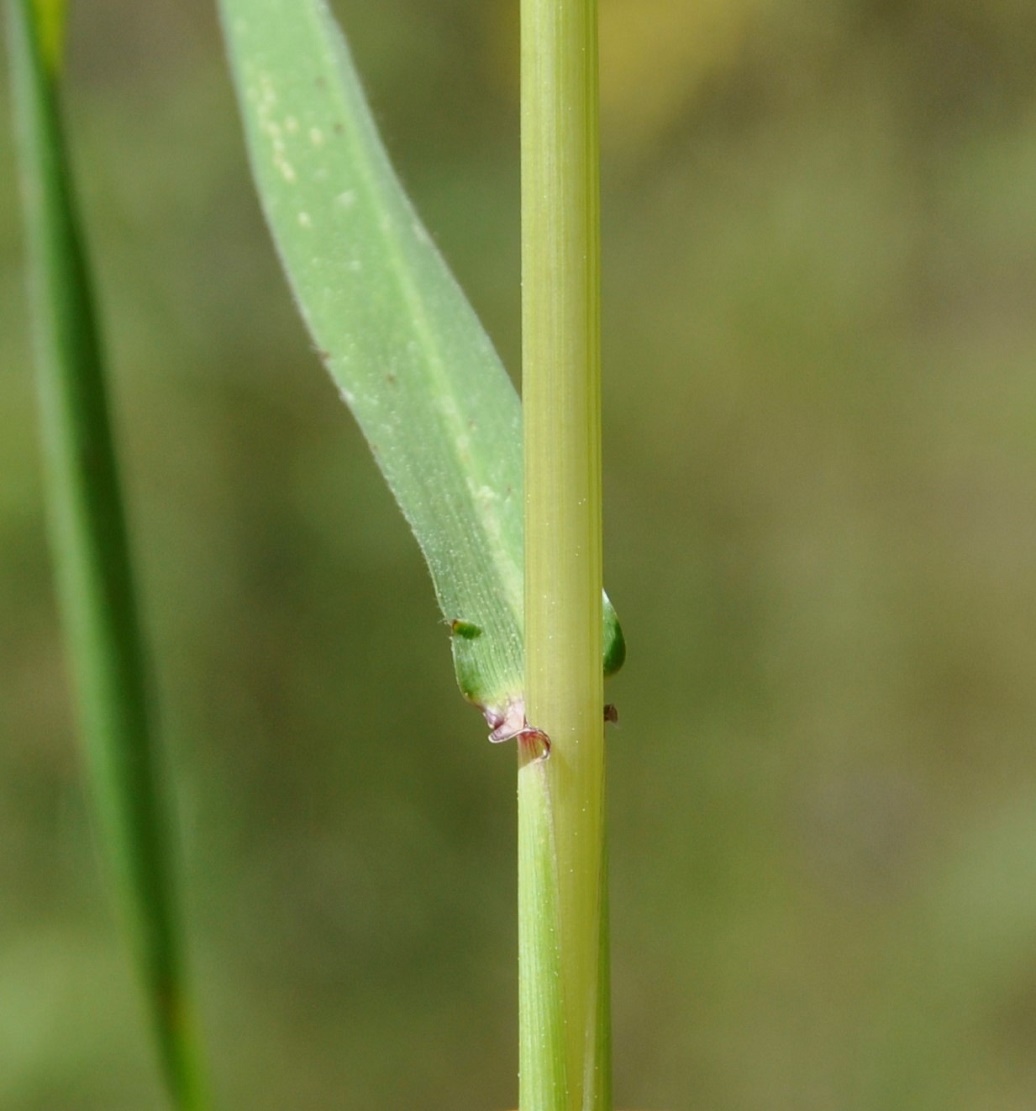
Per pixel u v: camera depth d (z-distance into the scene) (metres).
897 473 1.46
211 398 1.35
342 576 1.36
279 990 1.24
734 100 1.50
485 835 1.32
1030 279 1.45
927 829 1.28
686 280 1.54
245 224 1.39
